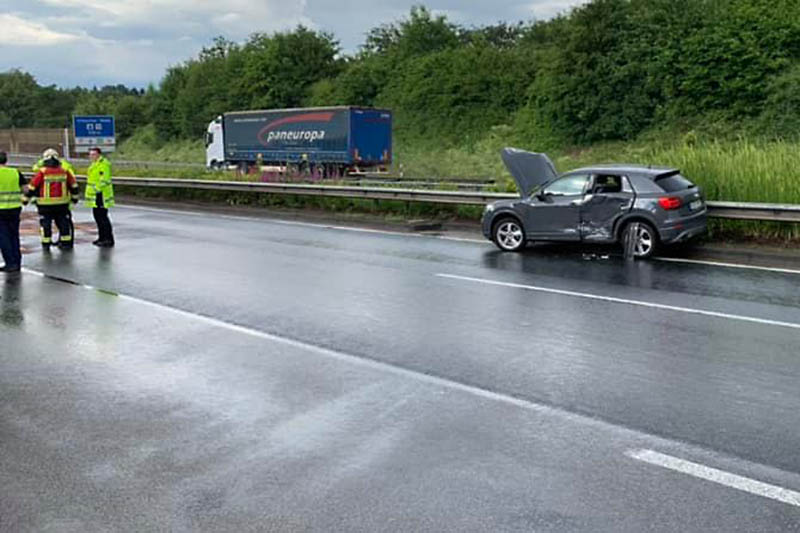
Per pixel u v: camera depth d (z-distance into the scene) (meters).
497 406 6.01
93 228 18.34
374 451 5.19
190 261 13.46
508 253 13.99
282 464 5.01
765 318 8.72
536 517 4.26
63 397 6.38
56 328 8.75
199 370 7.07
